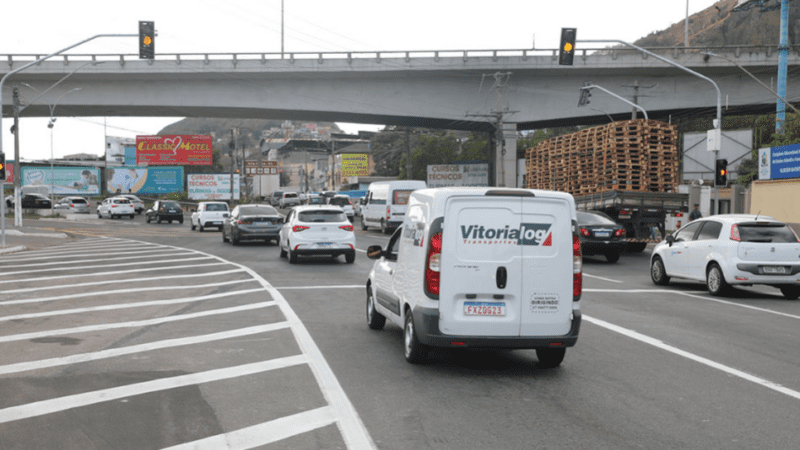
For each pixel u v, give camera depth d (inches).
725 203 1551.4
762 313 447.5
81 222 2022.6
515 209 270.5
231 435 198.2
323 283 592.7
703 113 2192.4
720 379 267.6
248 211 1084.5
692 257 565.9
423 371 280.1
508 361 301.3
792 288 528.1
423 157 3737.7
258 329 373.1
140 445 189.5
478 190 270.7
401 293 305.1
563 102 2054.6
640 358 306.3
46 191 3120.1
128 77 2011.6
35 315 422.6
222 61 1968.5
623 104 2028.8
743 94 1974.7
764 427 206.7
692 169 1534.2
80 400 234.2
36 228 1557.6
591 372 279.9
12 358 301.9
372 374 273.9
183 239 1267.2
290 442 192.4
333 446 189.2
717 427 206.5
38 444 190.1
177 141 3348.9
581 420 213.8
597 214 868.6
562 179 1224.2
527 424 209.3
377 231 1551.4
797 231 997.2
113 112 2240.4
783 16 1306.6
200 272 685.3
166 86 2043.6
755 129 2247.8
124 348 322.3
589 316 426.3
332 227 781.3
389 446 189.0
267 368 282.5
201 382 259.1
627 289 576.1
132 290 545.3
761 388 254.1
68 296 510.3
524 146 3708.2
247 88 2047.2
